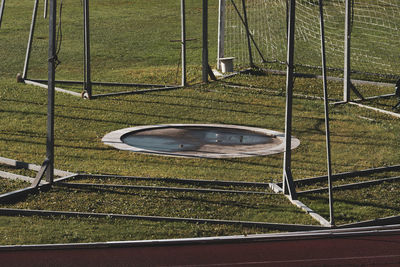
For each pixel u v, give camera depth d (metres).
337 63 53.81
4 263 15.62
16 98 37.41
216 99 38.72
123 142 29.36
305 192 22.89
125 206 20.66
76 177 23.83
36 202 20.77
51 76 22.14
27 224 18.72
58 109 35.19
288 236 17.77
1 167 25.08
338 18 74.44
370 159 27.70
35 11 42.38
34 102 36.59
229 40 64.50
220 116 34.78
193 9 84.50
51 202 20.83
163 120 33.72
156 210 20.38
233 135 31.30
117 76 46.62
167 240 17.12
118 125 32.38
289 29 21.48
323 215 20.70
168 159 26.88
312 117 34.94
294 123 33.59
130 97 38.81
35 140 29.20
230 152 28.14
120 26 72.00
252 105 37.47
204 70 43.50
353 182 24.50
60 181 23.08
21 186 22.56
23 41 60.69
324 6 79.44
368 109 37.53
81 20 74.69
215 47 61.38
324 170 25.95
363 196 22.77
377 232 18.34
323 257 16.48
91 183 23.12
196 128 32.44
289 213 20.62
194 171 25.33
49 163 22.44
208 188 23.14
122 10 82.94
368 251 16.95
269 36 65.94
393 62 55.56
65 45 60.12
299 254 16.66
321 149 29.09
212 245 17.09
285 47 60.81
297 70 49.47
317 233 18.08
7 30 66.19
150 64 52.31
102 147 28.42
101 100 37.81
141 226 18.78
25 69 42.94
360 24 73.19
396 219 20.50
